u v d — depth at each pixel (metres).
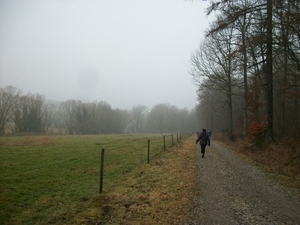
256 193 7.50
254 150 16.80
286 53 15.77
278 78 24.31
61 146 21.94
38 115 66.69
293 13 11.23
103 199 7.02
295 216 5.66
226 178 9.53
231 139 28.88
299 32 13.16
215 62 29.89
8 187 8.57
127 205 6.49
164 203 6.56
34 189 8.47
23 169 11.68
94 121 81.38
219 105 52.59
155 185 8.48
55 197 7.61
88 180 9.93
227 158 15.16
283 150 14.33
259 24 12.92
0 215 6.05
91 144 24.58
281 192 7.61
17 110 61.84
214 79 31.41
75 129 77.19
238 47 14.62
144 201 6.80
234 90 41.09
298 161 11.37
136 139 34.03
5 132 60.66
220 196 7.18
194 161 13.62
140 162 14.01
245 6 12.46
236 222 5.31
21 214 6.21
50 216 6.04
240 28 13.77
